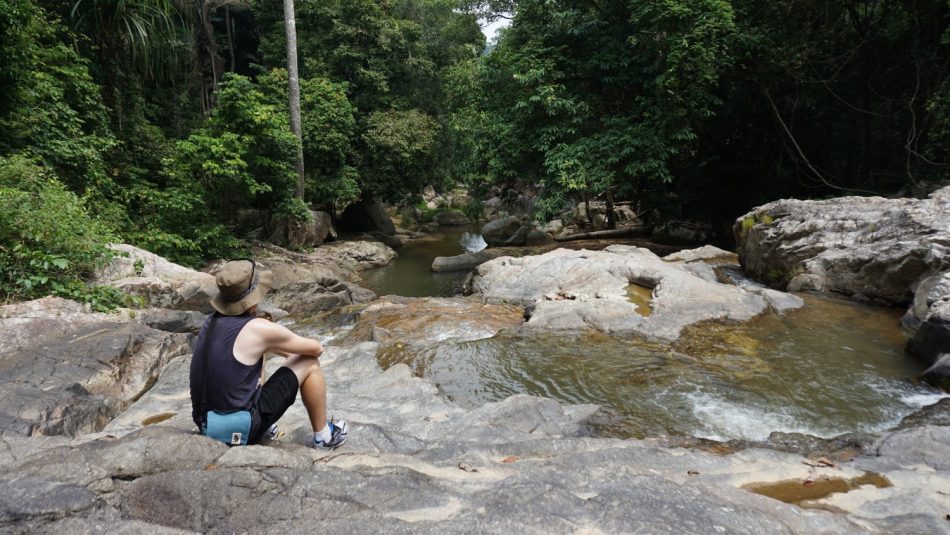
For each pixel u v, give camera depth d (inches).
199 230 453.7
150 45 522.3
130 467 93.9
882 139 524.1
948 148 411.2
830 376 203.8
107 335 219.6
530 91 495.2
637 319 260.4
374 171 731.4
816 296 298.7
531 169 533.3
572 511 88.8
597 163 471.5
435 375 216.7
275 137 510.6
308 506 88.0
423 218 1059.9
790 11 490.6
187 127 715.4
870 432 164.9
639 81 504.1
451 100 692.1
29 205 262.8
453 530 80.9
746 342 236.7
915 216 281.3
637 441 147.7
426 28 845.2
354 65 728.3
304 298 417.7
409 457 119.5
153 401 183.9
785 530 88.9
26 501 79.9
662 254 564.7
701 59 440.8
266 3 784.9
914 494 110.8
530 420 165.8
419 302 343.0
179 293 312.2
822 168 576.4
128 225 419.8
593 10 532.7
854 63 514.6
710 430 168.2
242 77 490.0
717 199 617.9
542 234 706.8
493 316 298.4
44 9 426.6
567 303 287.9
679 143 496.4
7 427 142.3
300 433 134.7
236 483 91.0
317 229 668.7
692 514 89.4
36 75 367.6
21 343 207.5
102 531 76.8
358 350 243.4
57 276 262.7
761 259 353.7
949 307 209.3
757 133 591.5
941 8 438.9
